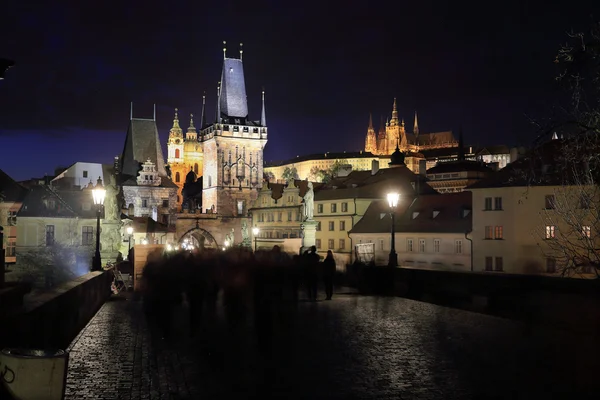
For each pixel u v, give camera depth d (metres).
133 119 150.62
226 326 22.67
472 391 13.24
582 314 21.06
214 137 157.75
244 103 165.50
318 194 109.94
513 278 25.16
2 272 14.77
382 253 88.94
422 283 32.19
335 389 13.43
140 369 15.45
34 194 94.44
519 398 12.73
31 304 14.41
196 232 151.12
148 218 119.69
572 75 28.08
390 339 19.67
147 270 29.17
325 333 20.91
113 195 54.28
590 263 33.53
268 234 129.62
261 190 135.50
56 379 10.40
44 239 91.75
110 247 53.81
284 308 28.30
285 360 16.44
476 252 73.69
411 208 90.00
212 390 13.38
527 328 22.09
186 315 25.97
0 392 10.21
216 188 157.25
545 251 64.50
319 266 42.75
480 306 27.12
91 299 26.30
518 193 68.56
